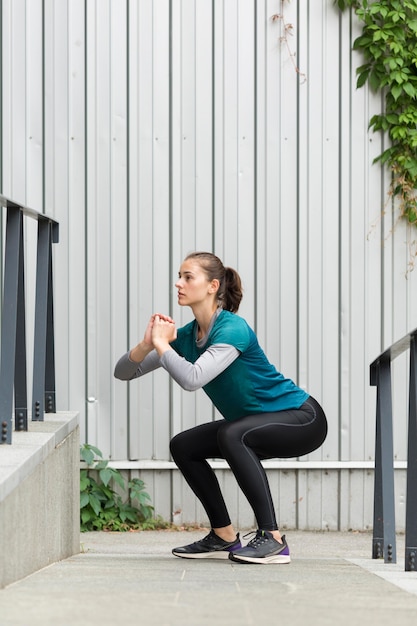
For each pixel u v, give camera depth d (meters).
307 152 7.05
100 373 6.93
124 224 6.97
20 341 4.86
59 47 6.95
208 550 4.95
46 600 2.96
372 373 5.21
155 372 6.96
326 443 7.02
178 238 6.99
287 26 7.03
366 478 7.05
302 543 6.50
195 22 7.00
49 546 4.56
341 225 7.06
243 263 7.02
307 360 7.04
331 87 7.06
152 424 6.96
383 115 7.07
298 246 7.04
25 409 4.83
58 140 6.95
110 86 6.97
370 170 7.08
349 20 7.06
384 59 7.01
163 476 6.97
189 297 4.72
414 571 4.30
